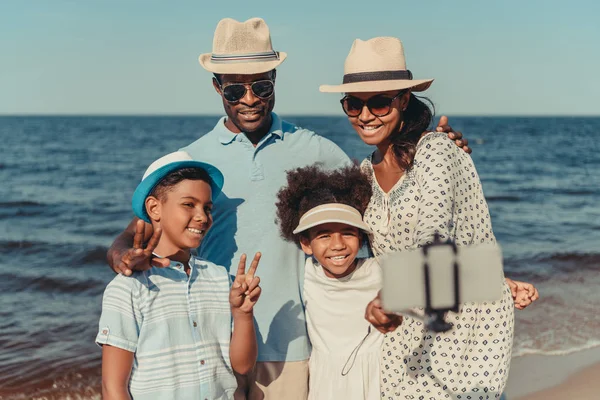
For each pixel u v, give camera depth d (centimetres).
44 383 639
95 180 2744
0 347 745
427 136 319
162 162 322
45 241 1453
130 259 281
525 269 1099
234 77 360
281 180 370
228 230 367
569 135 6800
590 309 816
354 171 356
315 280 357
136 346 292
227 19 364
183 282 309
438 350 314
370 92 321
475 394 316
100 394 618
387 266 191
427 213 279
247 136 377
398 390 332
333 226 336
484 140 5812
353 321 346
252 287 300
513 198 2264
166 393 292
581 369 615
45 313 899
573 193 2380
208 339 309
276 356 358
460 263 188
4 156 3878
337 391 344
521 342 692
